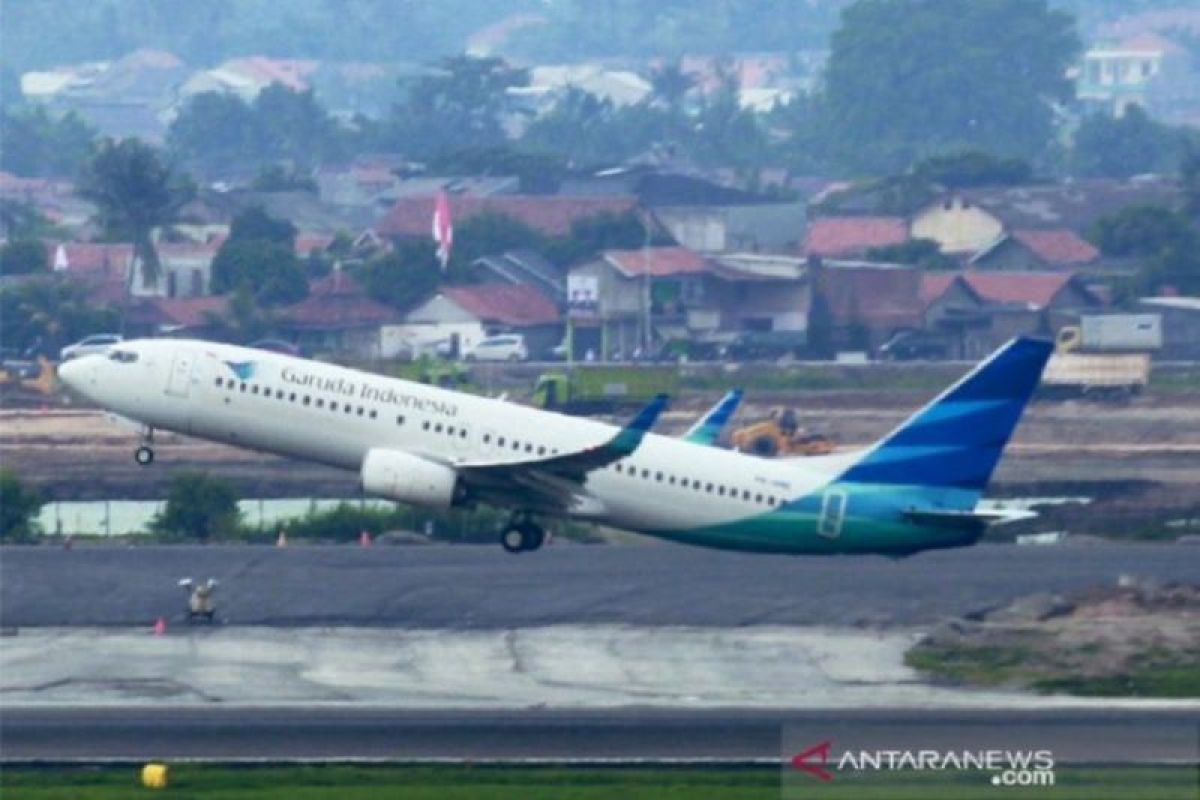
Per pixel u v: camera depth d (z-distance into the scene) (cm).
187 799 17750
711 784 18325
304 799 17725
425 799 17725
